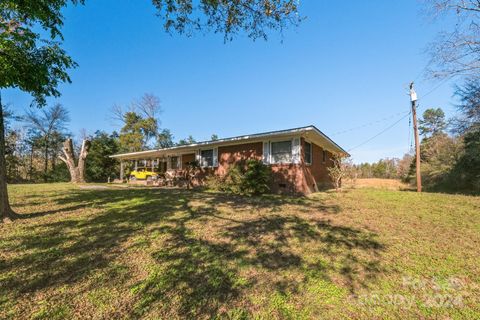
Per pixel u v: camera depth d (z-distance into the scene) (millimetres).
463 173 13352
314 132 9852
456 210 6430
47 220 4973
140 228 4434
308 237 4039
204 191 10969
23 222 4793
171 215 5543
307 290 2379
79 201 7418
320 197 9078
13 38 4035
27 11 4203
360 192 11148
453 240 3951
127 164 23750
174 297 2215
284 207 6781
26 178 25812
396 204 7398
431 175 16781
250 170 10086
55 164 28672
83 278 2533
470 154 12344
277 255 3252
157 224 4738
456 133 11633
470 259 3184
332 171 12875
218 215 5641
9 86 4258
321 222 5074
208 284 2459
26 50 4316
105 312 1981
